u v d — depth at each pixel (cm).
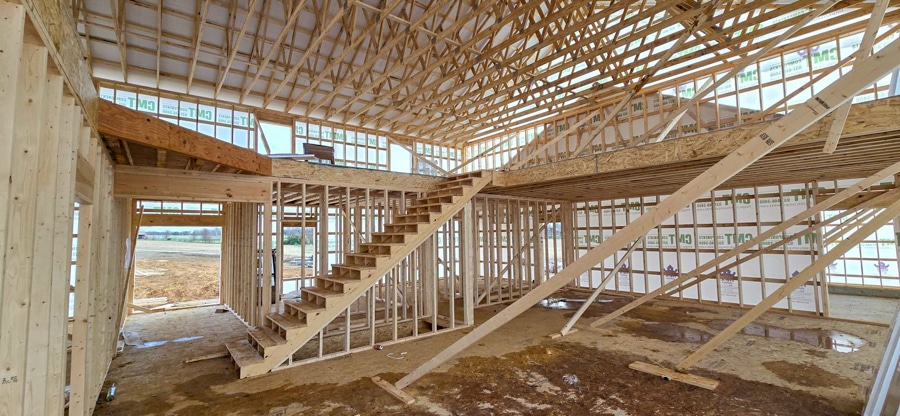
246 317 709
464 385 414
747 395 380
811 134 391
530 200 981
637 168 546
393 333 573
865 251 984
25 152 185
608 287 1016
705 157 464
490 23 956
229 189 566
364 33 678
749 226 809
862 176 674
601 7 966
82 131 289
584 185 733
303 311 500
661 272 900
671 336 587
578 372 446
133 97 953
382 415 352
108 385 423
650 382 417
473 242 854
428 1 834
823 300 700
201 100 1034
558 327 647
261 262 686
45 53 191
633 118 1092
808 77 838
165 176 526
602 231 1005
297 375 449
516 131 1391
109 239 429
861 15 653
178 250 1374
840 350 508
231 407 371
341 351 527
